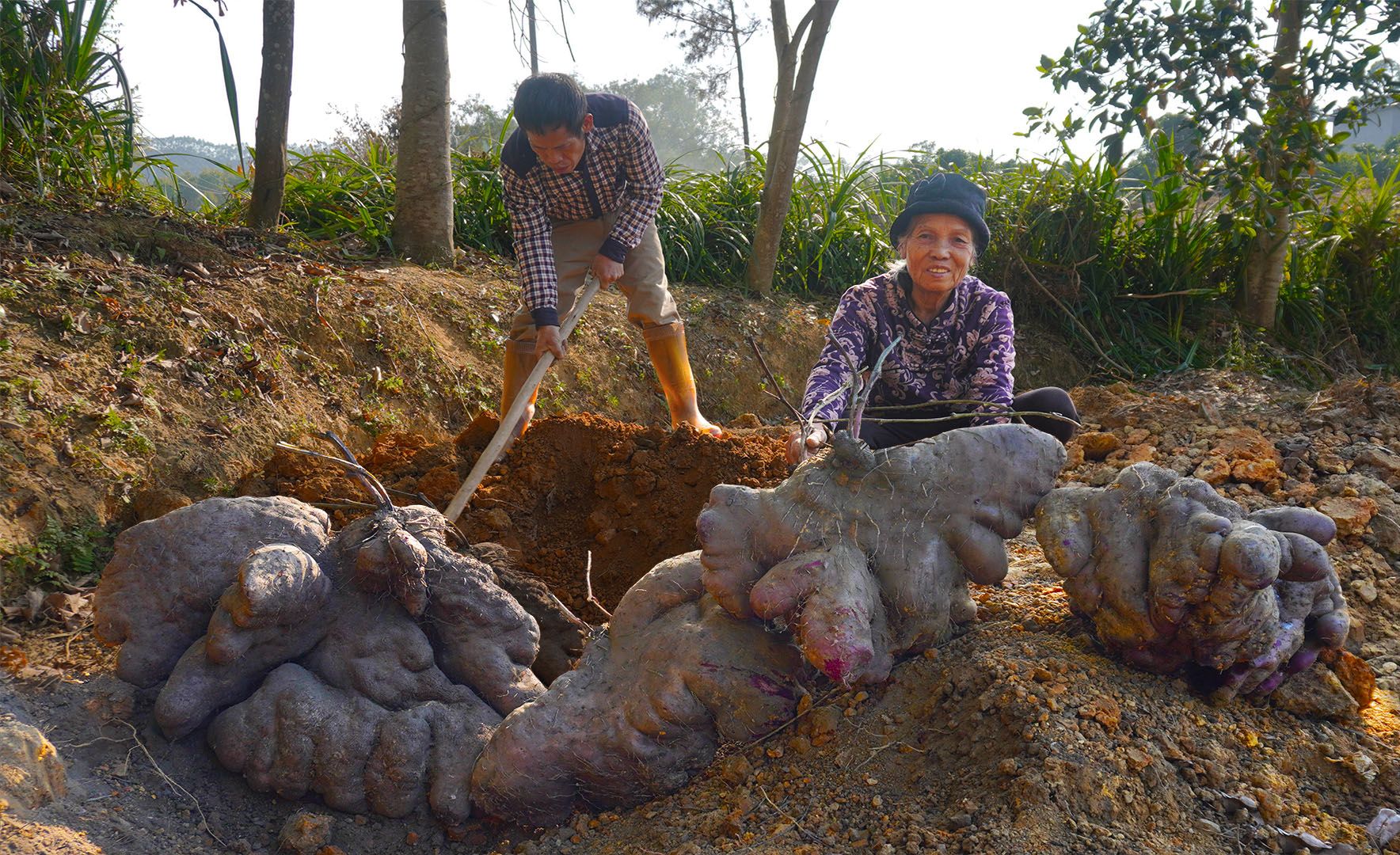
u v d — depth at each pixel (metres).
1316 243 8.40
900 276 3.36
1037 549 3.48
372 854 2.43
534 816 2.44
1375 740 2.37
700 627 2.47
